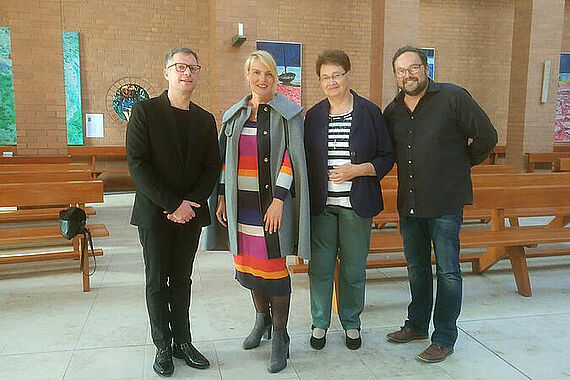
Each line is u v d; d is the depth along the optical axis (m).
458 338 3.03
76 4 9.31
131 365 2.66
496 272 4.42
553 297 3.77
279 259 2.55
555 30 9.78
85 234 3.74
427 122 2.68
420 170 2.71
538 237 3.90
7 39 9.02
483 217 5.46
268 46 10.12
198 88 10.17
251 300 3.69
